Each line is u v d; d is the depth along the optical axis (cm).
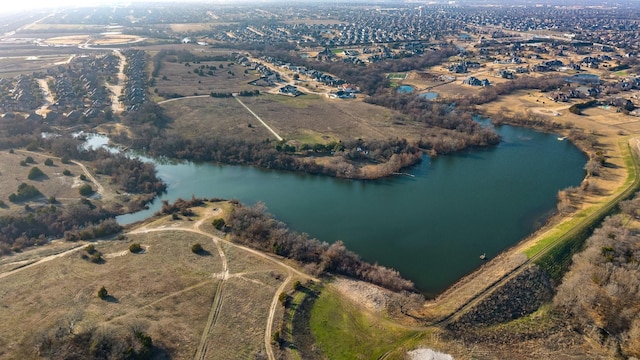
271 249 12356
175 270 11256
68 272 11100
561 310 10388
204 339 9069
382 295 10769
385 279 11331
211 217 14100
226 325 9488
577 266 11681
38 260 11650
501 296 10662
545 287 11088
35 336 8738
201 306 10000
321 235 13712
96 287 10494
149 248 12250
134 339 8625
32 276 10900
